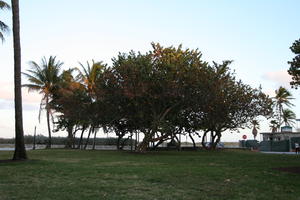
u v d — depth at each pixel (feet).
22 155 59.31
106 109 109.29
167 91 93.09
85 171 41.42
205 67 99.09
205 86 96.07
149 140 102.83
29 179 34.12
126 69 92.94
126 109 104.27
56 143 206.80
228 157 76.89
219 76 106.32
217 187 29.63
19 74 60.85
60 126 161.48
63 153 90.84
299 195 26.07
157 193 26.63
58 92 151.84
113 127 135.13
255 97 135.13
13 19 61.05
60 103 147.64
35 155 79.77
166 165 51.80
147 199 24.26
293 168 46.14
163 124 98.37
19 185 30.09
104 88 101.35
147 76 92.32
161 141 127.34
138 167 47.47
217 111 121.19
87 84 142.51
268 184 31.37
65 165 50.19
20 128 59.82
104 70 106.42
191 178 35.17
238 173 39.91
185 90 95.50
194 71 94.32
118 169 44.01
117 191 27.27
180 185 30.63
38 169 43.60
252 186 30.19
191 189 28.66
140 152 102.58
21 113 60.34
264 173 40.11
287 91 208.23
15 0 61.21
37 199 23.79
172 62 95.14
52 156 75.82
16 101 60.08
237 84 132.46
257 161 62.18
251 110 133.49
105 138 203.41
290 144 141.90
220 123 132.57
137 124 109.81
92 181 32.83
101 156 77.92
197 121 120.47
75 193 26.17
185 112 114.93
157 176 36.50
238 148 162.50
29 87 147.64
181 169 44.37
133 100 96.53
